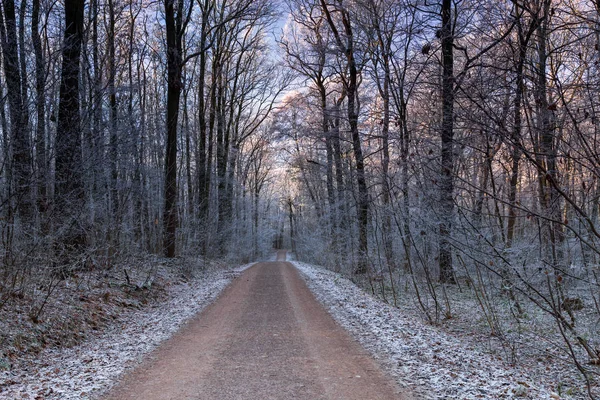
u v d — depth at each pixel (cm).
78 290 1171
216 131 3456
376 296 1700
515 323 1188
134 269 1709
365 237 2116
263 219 6284
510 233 1212
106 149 1512
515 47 818
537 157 754
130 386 622
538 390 605
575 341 1024
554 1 953
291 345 848
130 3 2248
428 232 1266
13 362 733
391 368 688
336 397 567
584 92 696
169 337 930
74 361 764
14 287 962
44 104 1252
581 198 973
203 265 2405
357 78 2462
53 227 1099
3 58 1234
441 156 1001
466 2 1203
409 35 1592
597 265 920
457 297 1656
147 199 2375
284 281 2019
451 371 667
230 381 637
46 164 1175
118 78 2183
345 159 2520
